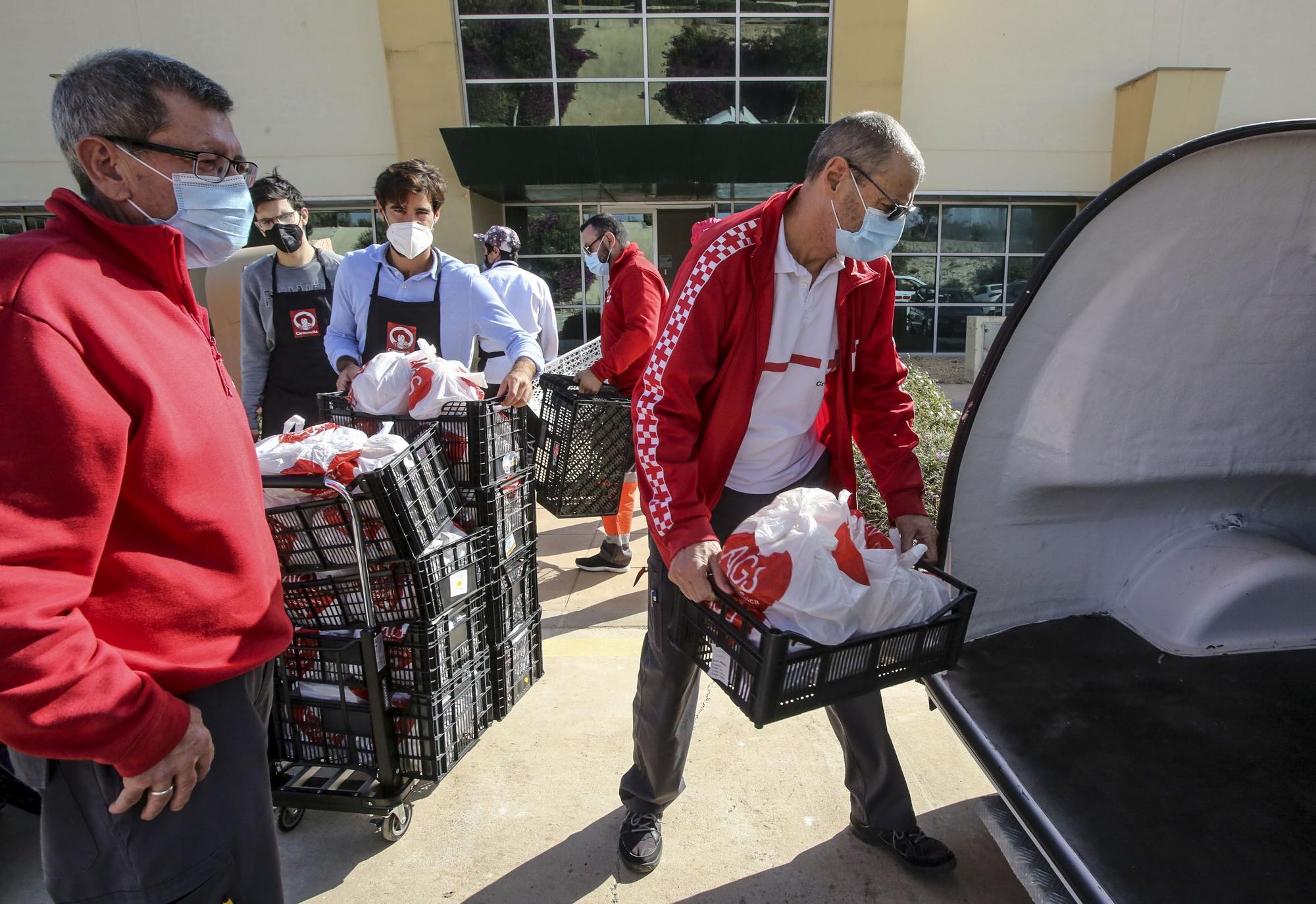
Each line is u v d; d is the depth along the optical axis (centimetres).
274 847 140
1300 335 182
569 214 1196
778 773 248
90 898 123
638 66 1084
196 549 124
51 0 1030
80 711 103
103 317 112
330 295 354
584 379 358
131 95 123
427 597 200
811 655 139
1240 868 142
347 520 190
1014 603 208
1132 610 215
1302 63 1118
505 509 239
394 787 211
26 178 1094
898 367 199
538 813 233
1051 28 1100
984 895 200
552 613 366
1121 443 189
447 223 1086
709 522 174
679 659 192
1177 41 1107
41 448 102
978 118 1130
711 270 168
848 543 149
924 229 1205
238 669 131
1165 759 168
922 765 249
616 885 206
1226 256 167
